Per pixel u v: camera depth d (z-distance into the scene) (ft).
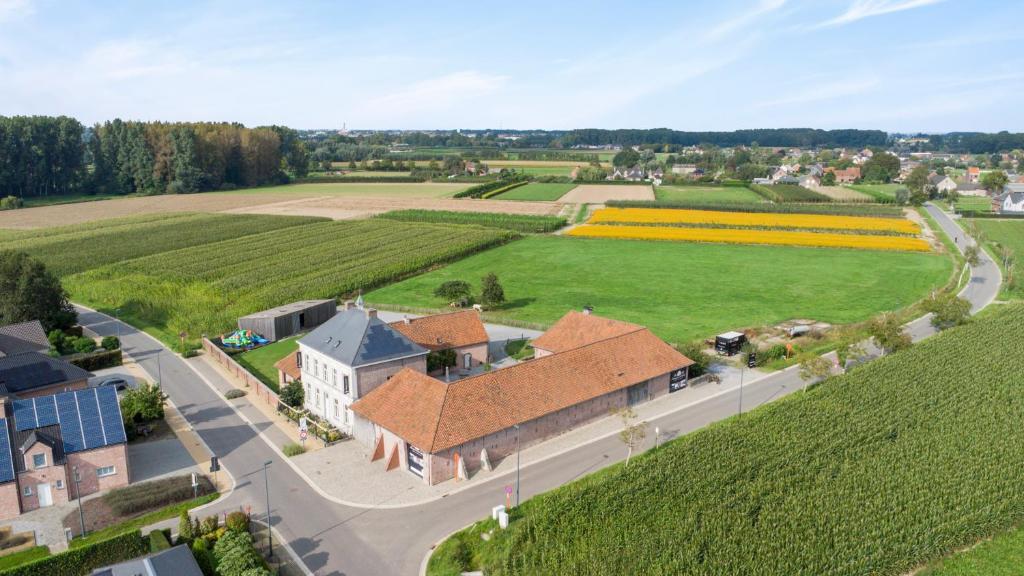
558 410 195.93
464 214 627.05
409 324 242.37
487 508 160.45
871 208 646.33
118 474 173.27
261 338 294.66
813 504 152.35
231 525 147.95
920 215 642.63
